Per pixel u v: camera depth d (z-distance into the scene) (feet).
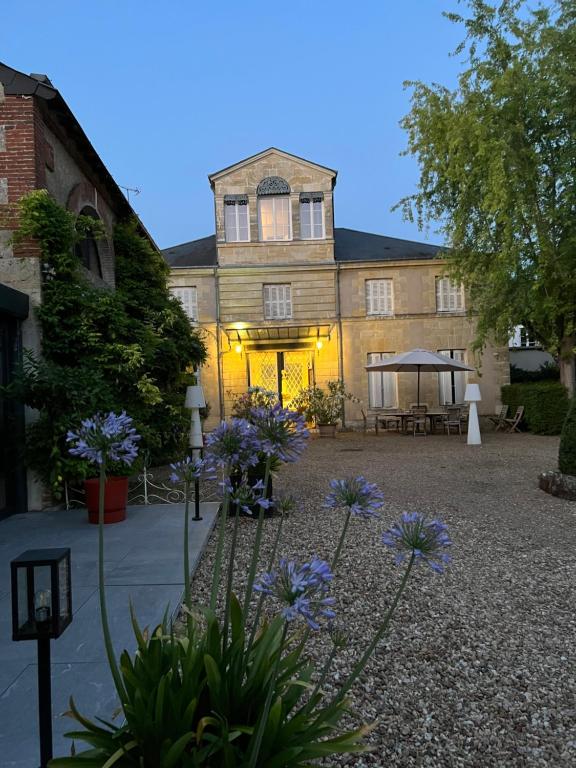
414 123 48.88
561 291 46.70
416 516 5.12
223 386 60.18
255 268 59.98
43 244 20.70
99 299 21.67
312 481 27.73
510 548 16.06
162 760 4.34
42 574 5.35
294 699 5.26
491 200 42.83
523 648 10.00
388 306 60.80
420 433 56.85
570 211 44.42
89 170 26.86
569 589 12.89
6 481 19.80
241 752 4.69
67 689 8.05
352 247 66.18
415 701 8.27
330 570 4.75
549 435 51.11
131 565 13.96
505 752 7.14
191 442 36.81
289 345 60.59
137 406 23.43
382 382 61.26
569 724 7.75
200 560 14.93
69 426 18.72
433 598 12.35
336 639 5.46
